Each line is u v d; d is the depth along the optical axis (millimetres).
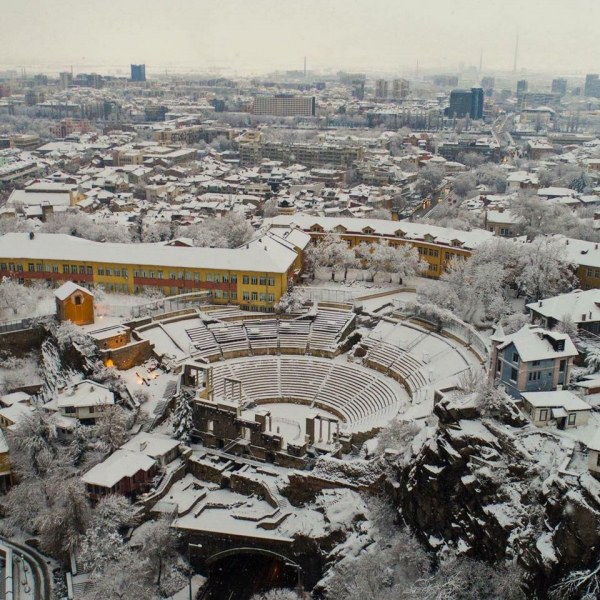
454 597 99375
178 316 181250
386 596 104812
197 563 125500
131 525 125500
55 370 162750
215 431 144125
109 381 151500
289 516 126625
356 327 181375
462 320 171375
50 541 123500
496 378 127375
